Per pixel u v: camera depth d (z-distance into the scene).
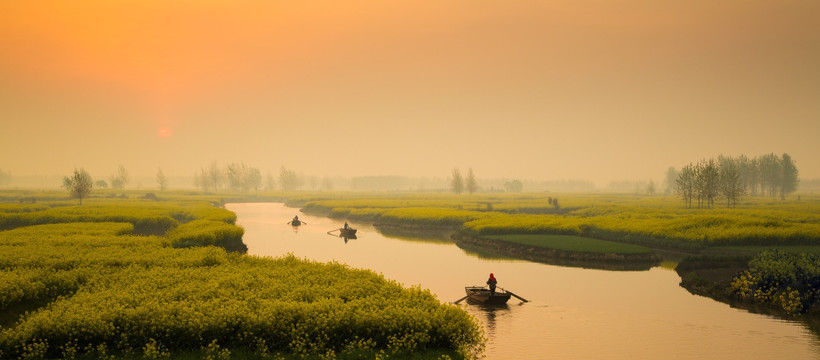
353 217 116.38
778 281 34.62
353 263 51.91
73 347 18.92
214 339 20.08
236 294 26.00
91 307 22.06
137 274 30.95
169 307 22.09
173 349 20.08
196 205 135.25
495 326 29.42
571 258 54.06
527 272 46.75
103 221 76.75
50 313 21.59
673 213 98.06
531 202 160.12
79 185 122.44
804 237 57.97
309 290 26.59
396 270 47.56
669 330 28.59
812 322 29.97
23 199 152.00
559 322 30.22
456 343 21.05
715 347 25.78
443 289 39.25
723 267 45.44
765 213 93.94
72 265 34.00
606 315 31.84
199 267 35.03
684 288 39.59
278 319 21.47
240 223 104.69
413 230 89.88
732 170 121.62
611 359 24.03
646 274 45.81
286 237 77.56
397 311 22.53
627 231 68.12
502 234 72.25
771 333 27.94
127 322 20.56
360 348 20.39
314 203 154.88
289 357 19.78
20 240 46.09
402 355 20.12
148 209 102.12
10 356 18.78
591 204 143.12
